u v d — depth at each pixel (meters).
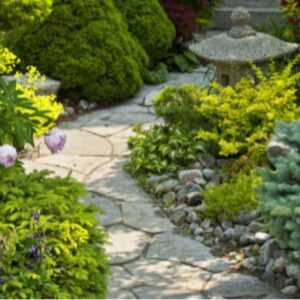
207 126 7.80
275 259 5.67
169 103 8.27
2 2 9.04
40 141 8.27
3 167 4.46
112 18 9.91
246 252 5.90
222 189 6.52
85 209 4.38
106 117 9.28
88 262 4.02
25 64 9.70
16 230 3.98
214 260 5.87
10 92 4.54
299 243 5.07
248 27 8.00
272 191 5.28
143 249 6.07
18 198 4.20
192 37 11.73
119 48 9.72
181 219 6.52
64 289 3.93
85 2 9.72
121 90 9.73
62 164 7.76
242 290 5.43
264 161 6.92
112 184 7.32
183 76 11.09
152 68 11.10
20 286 3.76
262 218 6.06
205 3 12.21
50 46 9.60
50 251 4.01
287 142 5.54
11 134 4.62
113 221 6.56
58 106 8.27
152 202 6.93
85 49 9.58
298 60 8.34
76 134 8.66
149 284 5.55
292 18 9.16
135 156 7.70
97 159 7.93
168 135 7.86
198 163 7.45
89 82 9.59
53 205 4.18
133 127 8.88
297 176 5.26
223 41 7.95
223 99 7.54
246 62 7.69
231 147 7.11
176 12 11.57
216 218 6.38
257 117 7.33
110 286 5.51
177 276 5.66
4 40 9.80
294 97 7.44
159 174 7.44
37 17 9.22
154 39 10.81
